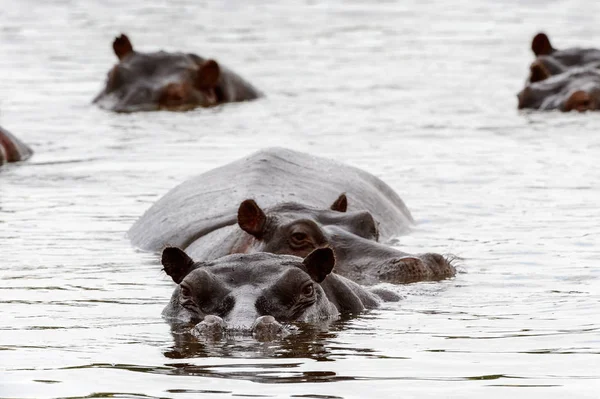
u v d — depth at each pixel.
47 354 37.53
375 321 42.59
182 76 109.56
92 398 32.66
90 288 48.69
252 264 42.56
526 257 54.78
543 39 111.06
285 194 59.75
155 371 35.31
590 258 54.19
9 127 96.81
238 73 117.25
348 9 189.62
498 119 99.25
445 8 190.88
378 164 80.19
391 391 33.31
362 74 126.31
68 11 186.88
